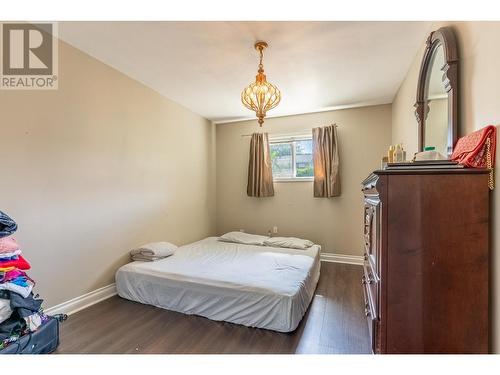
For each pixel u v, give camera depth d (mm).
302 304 2148
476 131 1199
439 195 1131
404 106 2834
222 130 4730
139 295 2492
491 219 1103
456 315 1116
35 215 2006
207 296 2207
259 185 4309
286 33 2006
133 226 2924
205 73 2754
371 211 1640
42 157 2053
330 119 3986
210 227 4598
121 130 2764
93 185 2459
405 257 1168
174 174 3641
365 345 1789
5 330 1495
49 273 2096
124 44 2203
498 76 1074
